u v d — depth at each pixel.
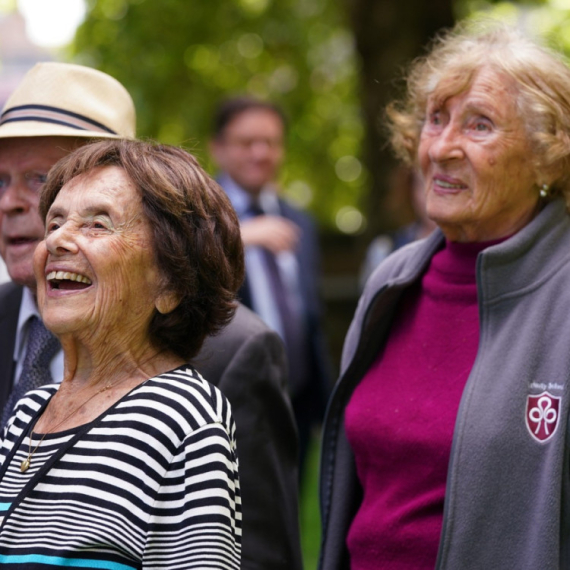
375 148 30.38
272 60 46.34
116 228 6.65
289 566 8.23
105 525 5.99
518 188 8.50
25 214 8.65
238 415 8.10
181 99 43.84
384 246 19.53
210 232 6.89
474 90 8.45
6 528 6.08
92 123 8.90
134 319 6.72
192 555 6.01
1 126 8.81
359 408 8.82
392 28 30.06
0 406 8.84
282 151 17.25
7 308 9.17
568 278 7.98
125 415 6.32
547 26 40.22
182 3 41.59
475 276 8.63
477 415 7.62
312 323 15.55
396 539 8.17
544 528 7.20
